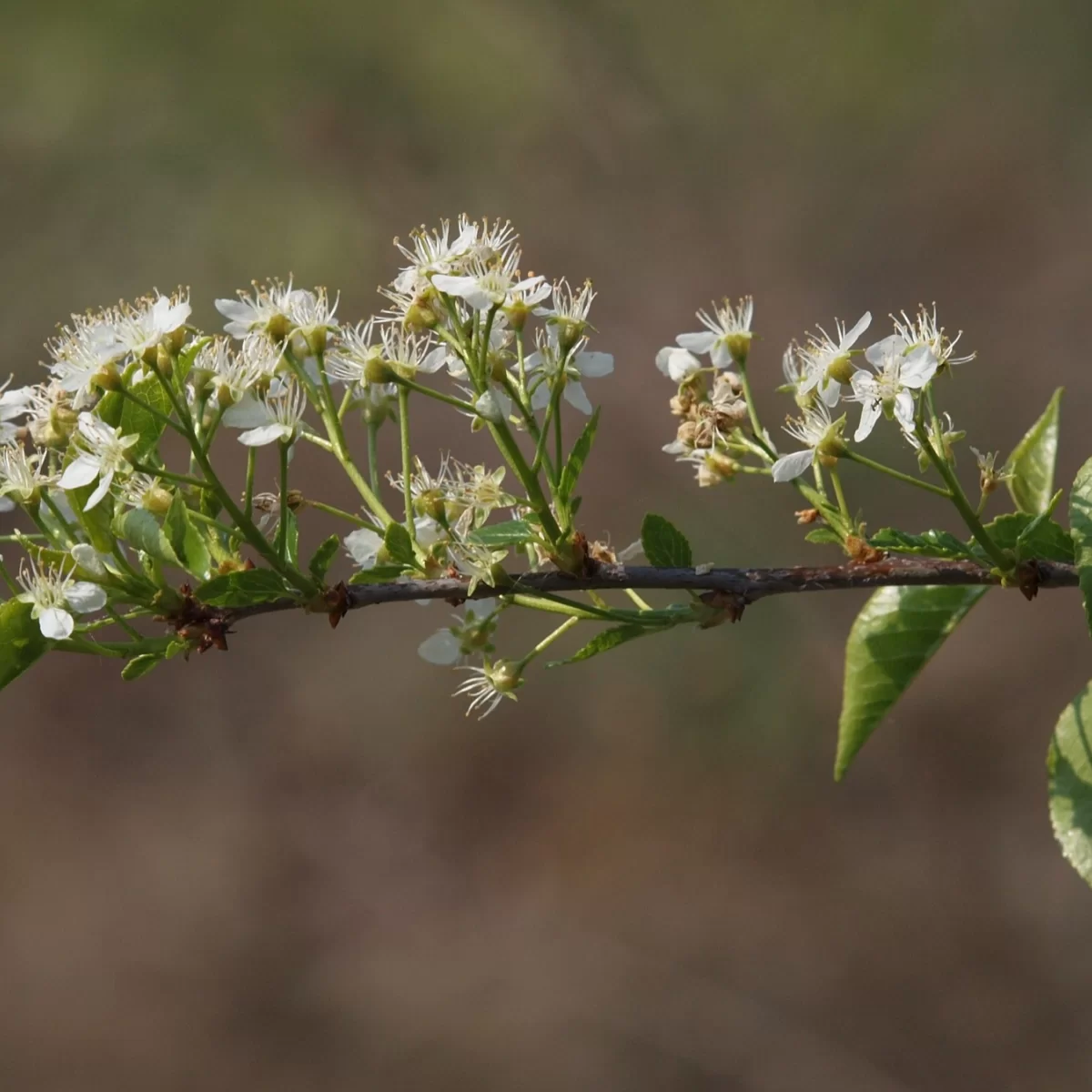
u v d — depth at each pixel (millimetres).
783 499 1810
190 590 802
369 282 1994
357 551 813
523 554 819
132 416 806
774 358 1988
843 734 838
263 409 802
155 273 1964
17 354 1937
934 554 803
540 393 810
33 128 1975
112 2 1971
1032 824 1785
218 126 1997
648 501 1852
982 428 1912
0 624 794
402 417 802
